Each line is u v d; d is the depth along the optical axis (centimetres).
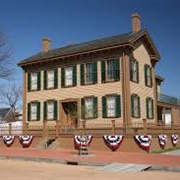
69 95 3541
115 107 3184
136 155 2428
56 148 3095
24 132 3453
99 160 2080
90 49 3359
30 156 2352
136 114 3297
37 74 3850
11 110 7869
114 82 3225
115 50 3250
